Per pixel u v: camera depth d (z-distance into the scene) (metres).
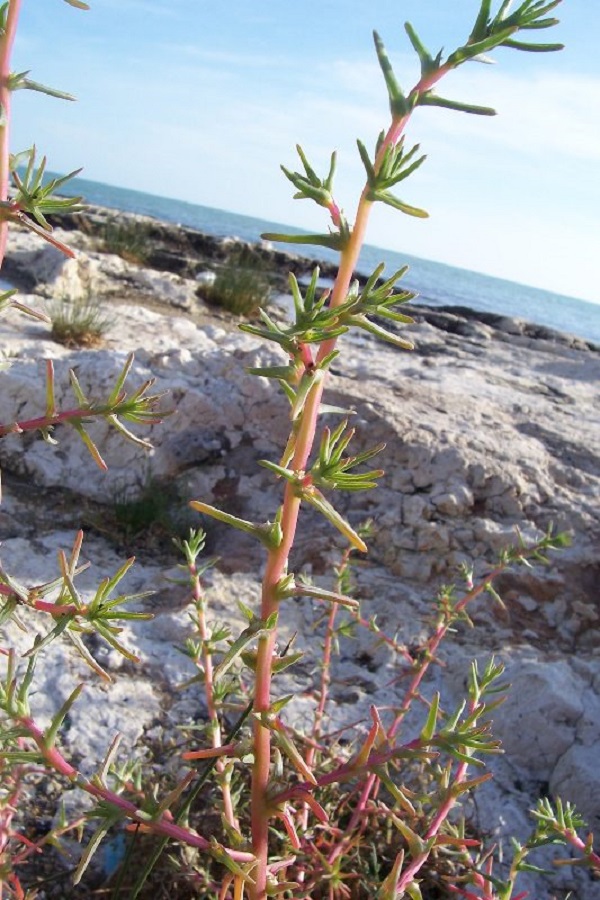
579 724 2.78
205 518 3.97
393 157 1.03
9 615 1.17
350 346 6.79
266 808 1.27
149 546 3.77
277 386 4.39
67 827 1.77
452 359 6.98
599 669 3.10
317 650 3.12
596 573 3.60
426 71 1.03
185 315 7.61
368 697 2.87
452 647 3.21
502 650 3.19
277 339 1.05
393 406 4.36
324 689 2.44
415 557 3.66
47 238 1.09
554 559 3.59
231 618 3.18
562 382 6.58
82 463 4.13
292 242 1.08
